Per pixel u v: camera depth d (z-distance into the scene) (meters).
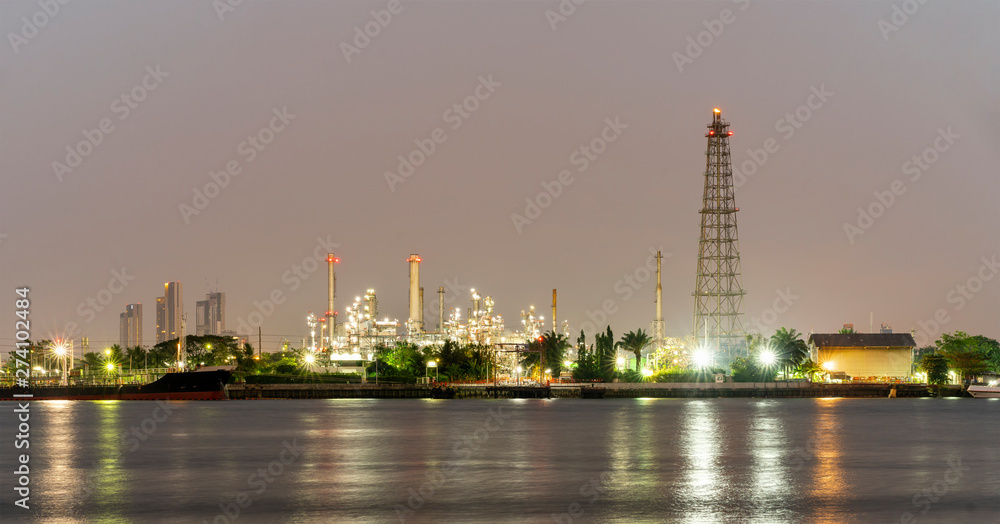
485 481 71.31
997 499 62.97
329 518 56.62
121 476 75.69
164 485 70.31
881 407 180.62
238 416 150.38
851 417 146.25
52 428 126.19
